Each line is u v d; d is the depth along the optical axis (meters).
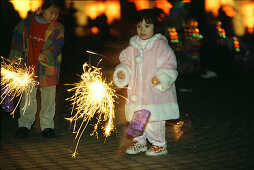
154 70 4.66
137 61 4.66
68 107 7.59
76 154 4.87
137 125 4.50
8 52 9.96
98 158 4.67
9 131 6.30
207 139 5.65
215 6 16.25
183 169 4.18
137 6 14.23
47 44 5.59
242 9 20.30
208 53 17.80
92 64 7.91
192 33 13.88
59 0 5.75
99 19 8.94
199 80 16.73
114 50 8.10
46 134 5.80
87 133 6.09
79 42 8.17
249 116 7.70
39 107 7.88
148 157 4.69
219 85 14.57
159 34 4.79
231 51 18.22
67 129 6.41
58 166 4.36
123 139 5.63
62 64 8.07
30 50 5.66
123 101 8.34
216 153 4.84
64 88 8.64
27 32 5.68
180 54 15.83
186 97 10.95
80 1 13.34
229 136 5.85
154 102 4.62
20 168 4.29
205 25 16.73
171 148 5.12
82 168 4.27
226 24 15.76
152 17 4.73
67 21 8.87
